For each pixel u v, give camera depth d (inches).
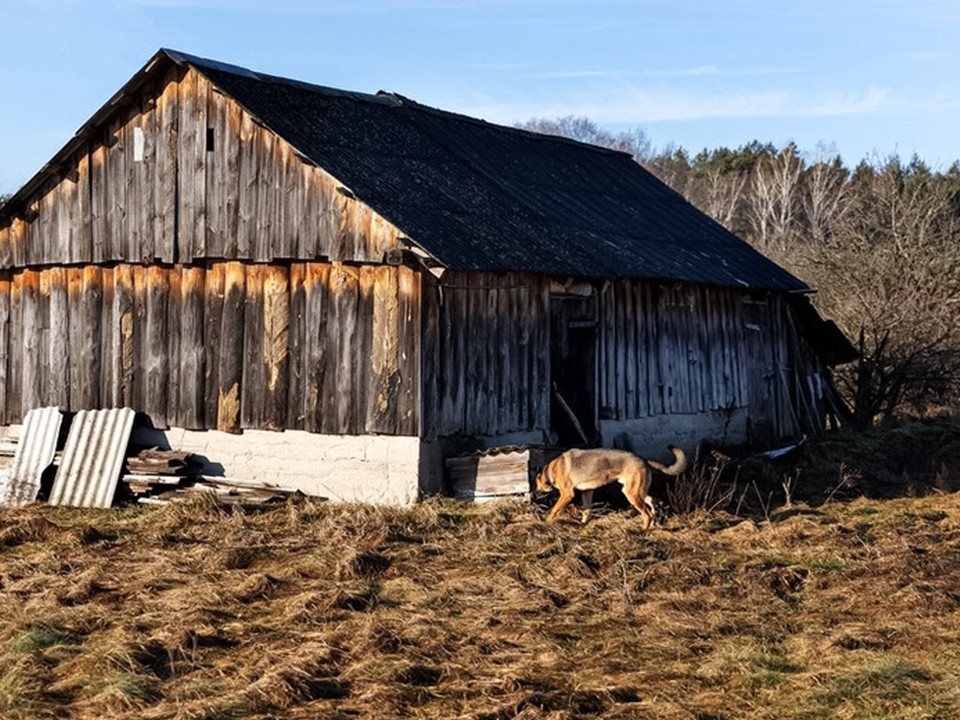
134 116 734.5
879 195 1503.4
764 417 1003.3
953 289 1202.0
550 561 548.1
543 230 772.6
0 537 610.5
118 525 648.4
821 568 545.6
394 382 653.9
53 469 743.1
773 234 2331.4
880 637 438.9
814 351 1118.4
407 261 642.8
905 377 1120.8
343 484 669.3
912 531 633.6
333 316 676.1
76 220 756.0
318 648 415.2
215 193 705.0
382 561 549.6
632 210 978.1
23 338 789.2
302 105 750.5
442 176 772.0
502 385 706.8
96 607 473.4
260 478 698.2
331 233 664.4
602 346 796.6
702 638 446.6
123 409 736.3
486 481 657.6
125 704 363.9
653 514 629.6
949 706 365.7
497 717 356.5
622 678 397.1
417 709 366.6
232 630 444.5
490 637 438.0
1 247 783.7
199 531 618.8
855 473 843.4
